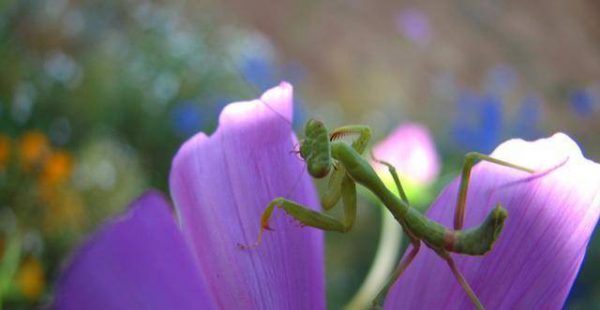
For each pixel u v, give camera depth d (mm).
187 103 737
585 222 157
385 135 951
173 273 130
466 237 160
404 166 254
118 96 709
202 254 159
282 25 1122
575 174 160
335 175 169
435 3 1239
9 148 471
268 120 166
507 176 164
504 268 160
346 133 171
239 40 941
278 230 164
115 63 736
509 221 162
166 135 707
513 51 1229
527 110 866
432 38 1187
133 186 541
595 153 1012
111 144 565
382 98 1072
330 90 1074
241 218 161
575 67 1254
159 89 750
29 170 471
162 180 676
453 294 162
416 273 166
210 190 161
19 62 681
